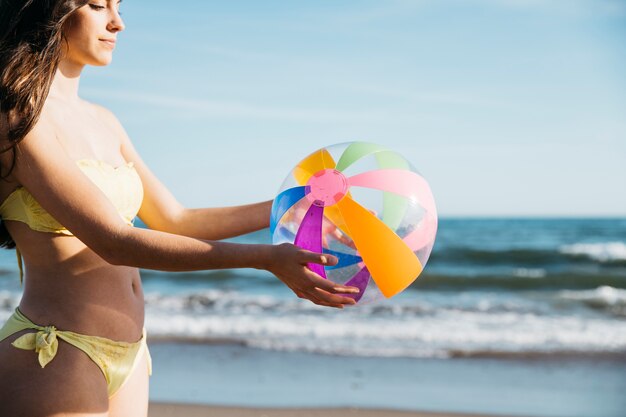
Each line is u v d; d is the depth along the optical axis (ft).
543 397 20.43
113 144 7.74
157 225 8.25
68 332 6.59
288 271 5.84
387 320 35.60
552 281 56.34
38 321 6.63
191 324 33.58
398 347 28.07
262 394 20.18
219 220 8.21
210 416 17.76
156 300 43.91
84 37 7.06
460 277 57.06
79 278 6.81
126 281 7.25
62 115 7.09
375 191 6.79
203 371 23.16
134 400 7.19
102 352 6.73
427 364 24.90
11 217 6.78
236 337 29.94
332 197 6.73
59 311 6.68
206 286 53.21
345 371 23.57
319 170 7.02
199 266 5.90
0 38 6.47
